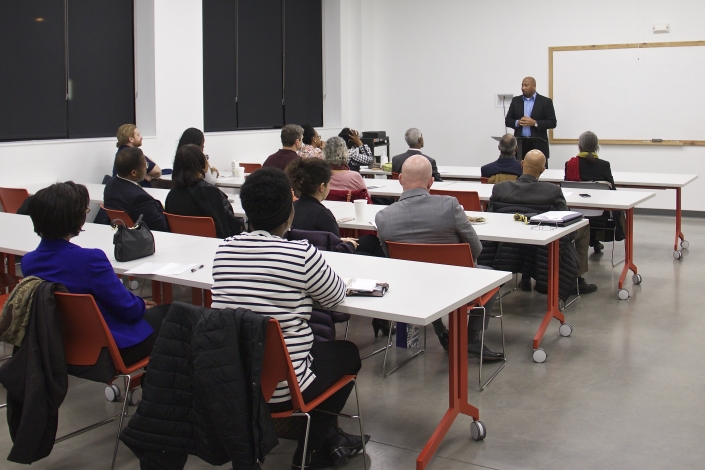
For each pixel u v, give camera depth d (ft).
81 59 22.53
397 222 11.09
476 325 12.20
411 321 7.13
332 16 32.78
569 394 10.82
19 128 20.95
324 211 11.17
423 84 33.09
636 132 28.50
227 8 28.19
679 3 27.09
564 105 29.86
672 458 8.75
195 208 13.48
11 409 7.53
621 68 28.48
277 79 31.07
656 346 13.01
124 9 23.66
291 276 7.00
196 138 17.83
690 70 27.20
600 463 8.63
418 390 11.03
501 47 31.01
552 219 12.39
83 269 7.68
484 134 32.01
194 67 24.90
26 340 7.25
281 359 6.79
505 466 8.58
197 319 6.60
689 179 20.30
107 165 22.12
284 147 18.45
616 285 17.44
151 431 6.82
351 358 7.90
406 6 32.94
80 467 8.65
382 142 29.73
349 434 9.02
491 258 13.55
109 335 7.60
